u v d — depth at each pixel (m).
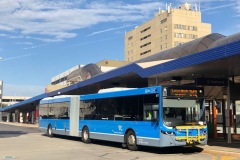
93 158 14.34
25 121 90.38
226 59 16.38
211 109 23.64
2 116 121.00
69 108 25.06
